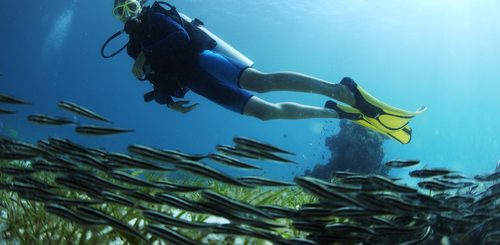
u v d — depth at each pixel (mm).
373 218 2662
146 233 2889
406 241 2588
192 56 5996
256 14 42656
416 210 2561
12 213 3271
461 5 34281
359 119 6242
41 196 2811
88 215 2432
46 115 3406
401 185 2773
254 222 2504
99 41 62375
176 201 2621
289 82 5793
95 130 3260
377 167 14898
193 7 43531
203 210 2566
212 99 6137
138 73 6258
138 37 6012
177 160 2855
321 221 2717
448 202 2814
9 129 8688
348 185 2803
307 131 59625
